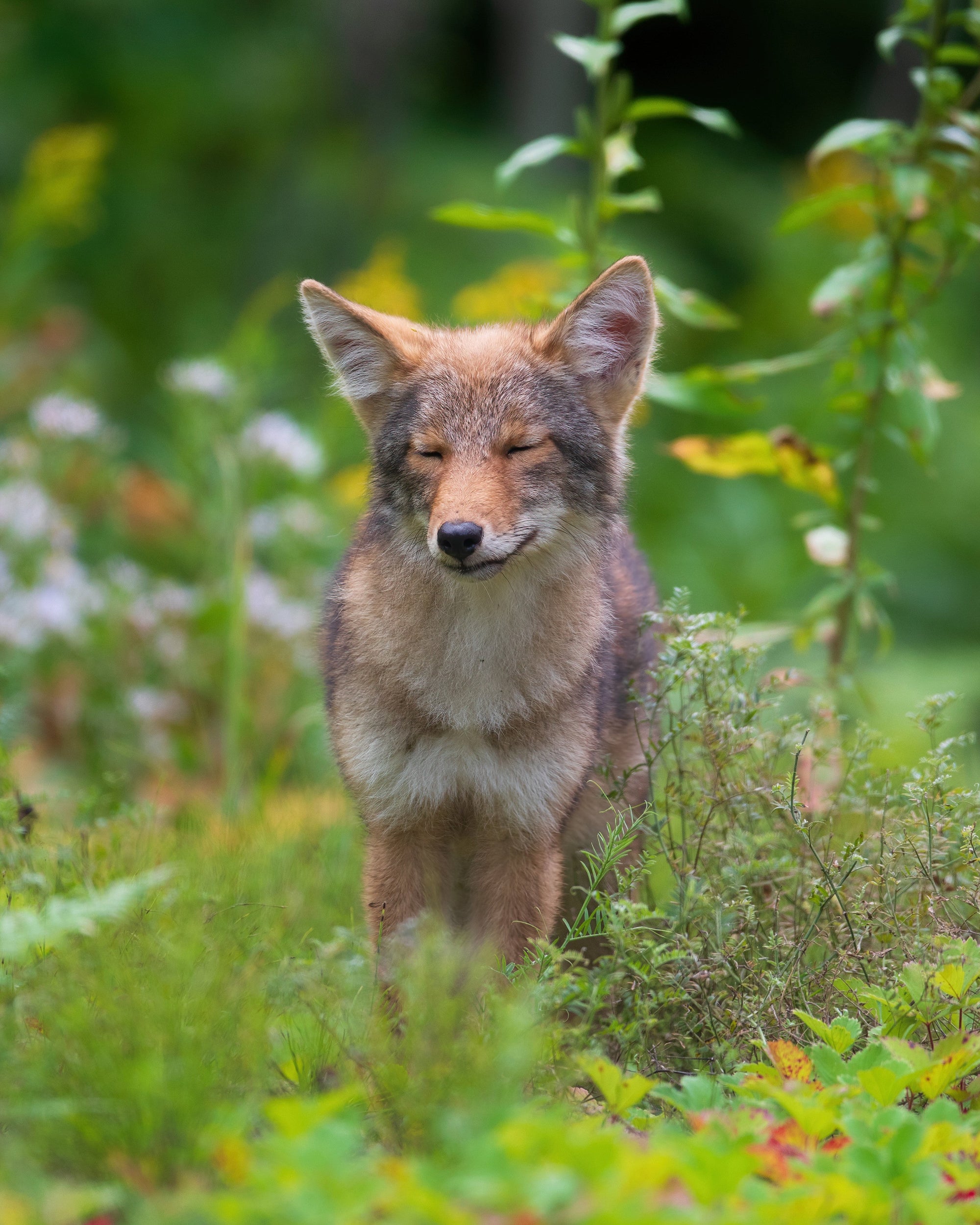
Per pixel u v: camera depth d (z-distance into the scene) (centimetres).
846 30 2970
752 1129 504
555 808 744
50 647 1245
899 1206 448
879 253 989
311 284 784
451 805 746
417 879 761
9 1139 492
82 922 534
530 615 727
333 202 2439
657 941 718
